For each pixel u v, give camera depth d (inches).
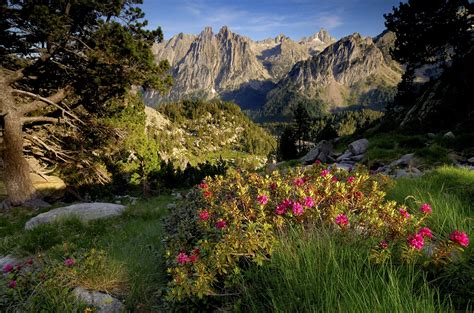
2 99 754.8
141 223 399.5
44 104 831.7
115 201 920.9
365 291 98.1
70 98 934.4
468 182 265.7
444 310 95.2
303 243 132.7
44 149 1003.9
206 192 194.2
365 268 113.4
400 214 144.8
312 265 120.0
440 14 1194.6
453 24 1160.8
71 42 770.2
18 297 163.3
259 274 130.6
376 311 90.0
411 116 1123.3
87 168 1039.0
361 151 716.0
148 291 175.3
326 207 165.0
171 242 175.0
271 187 192.9
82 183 1018.7
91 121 1003.9
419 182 278.2
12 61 815.7
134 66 762.8
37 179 911.7
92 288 173.0
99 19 710.5
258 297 120.6
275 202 168.1
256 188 196.7
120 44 712.4
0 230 474.6
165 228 239.9
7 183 762.8
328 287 106.4
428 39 1217.4
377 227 139.9
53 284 161.5
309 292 107.3
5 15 645.9
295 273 114.7
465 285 108.2
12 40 706.8
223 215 157.6
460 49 1145.4
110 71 768.3
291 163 894.4
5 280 194.1
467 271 114.6
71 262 182.2
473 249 135.4
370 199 172.9
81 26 724.7
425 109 1048.2
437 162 463.2
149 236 303.0
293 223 154.1
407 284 104.8
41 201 791.7
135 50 713.6
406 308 90.7
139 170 1198.9
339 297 100.4
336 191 170.9
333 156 864.9
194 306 129.6
